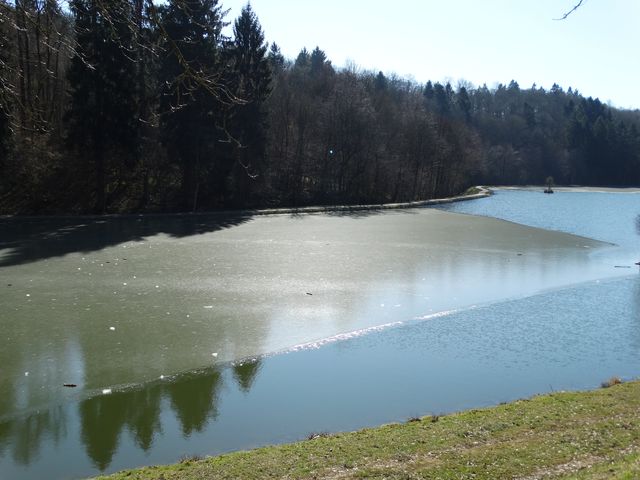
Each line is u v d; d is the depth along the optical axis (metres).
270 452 8.51
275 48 96.69
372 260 28.34
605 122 122.94
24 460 9.34
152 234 35.28
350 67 87.50
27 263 25.19
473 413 10.05
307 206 57.53
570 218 52.88
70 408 11.41
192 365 13.85
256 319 17.78
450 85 142.62
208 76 7.52
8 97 8.89
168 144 45.22
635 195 91.69
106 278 22.69
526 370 14.09
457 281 24.17
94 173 46.28
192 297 20.16
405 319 18.34
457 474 7.26
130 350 14.72
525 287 23.47
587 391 11.28
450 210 59.38
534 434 8.75
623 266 28.56
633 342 16.53
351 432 9.40
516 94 156.88
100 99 39.56
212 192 51.12
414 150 70.25
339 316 18.42
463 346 15.86
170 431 10.45
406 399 12.05
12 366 13.48
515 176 115.25
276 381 12.99
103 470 9.03
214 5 39.59
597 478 6.55
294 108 59.69
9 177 41.09
